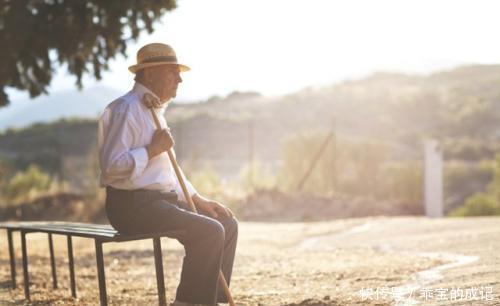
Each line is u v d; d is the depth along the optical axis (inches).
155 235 168.9
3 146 2970.0
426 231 446.9
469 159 3132.4
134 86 178.4
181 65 179.5
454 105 4667.8
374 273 261.4
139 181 173.2
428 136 3850.9
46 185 882.1
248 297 223.0
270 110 4613.7
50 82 389.4
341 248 386.9
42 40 363.3
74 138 3004.4
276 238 471.5
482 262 262.2
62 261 336.5
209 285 171.9
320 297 208.2
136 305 215.8
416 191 1050.7
